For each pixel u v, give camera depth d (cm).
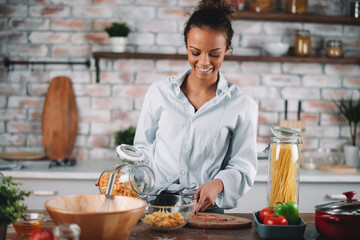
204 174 192
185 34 181
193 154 191
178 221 150
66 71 341
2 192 125
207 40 169
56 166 309
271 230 142
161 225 149
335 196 295
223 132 189
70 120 338
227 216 169
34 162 305
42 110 341
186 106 192
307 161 318
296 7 329
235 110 190
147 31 341
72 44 340
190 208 153
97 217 122
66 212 122
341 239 143
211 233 151
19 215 125
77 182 289
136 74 342
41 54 340
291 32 346
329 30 349
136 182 156
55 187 289
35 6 338
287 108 347
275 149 164
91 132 343
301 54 330
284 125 332
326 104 350
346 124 352
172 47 342
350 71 351
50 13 338
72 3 338
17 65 339
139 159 167
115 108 343
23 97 340
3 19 337
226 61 344
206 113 190
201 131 189
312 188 296
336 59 332
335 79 350
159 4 340
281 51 328
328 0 346
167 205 166
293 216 149
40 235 121
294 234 142
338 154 321
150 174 159
